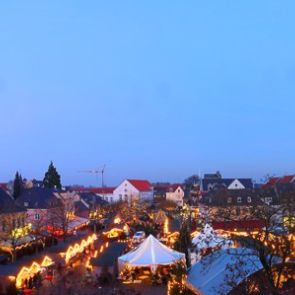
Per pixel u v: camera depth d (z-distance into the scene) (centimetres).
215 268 2338
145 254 3638
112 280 3578
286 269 1952
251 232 2067
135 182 15975
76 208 9069
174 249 4056
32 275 3600
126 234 6856
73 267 4344
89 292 3275
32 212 7162
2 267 3606
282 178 9038
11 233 4925
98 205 10975
